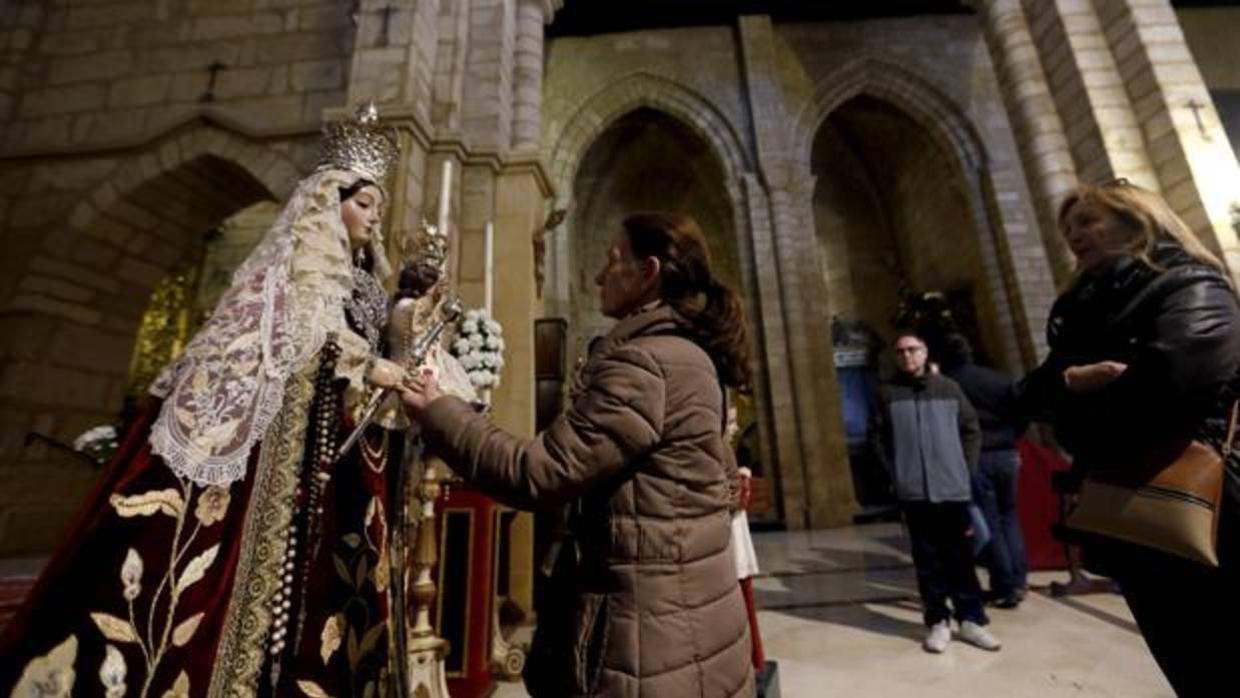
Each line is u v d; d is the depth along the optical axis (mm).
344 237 1337
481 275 4320
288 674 1132
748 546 2346
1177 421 1247
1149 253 1402
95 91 5520
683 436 985
